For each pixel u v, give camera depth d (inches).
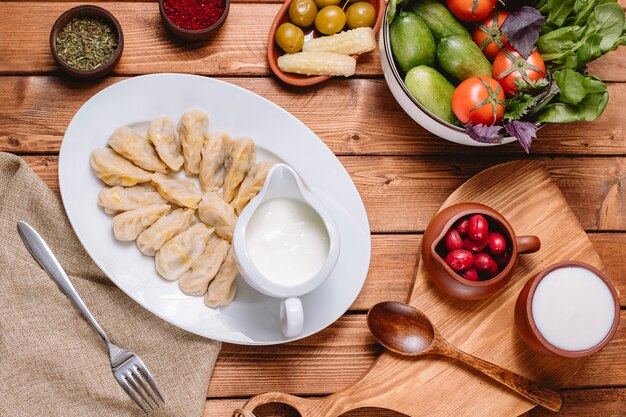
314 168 34.2
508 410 34.0
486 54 34.0
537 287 32.6
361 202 33.9
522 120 33.2
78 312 33.6
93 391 33.3
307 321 33.5
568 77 32.3
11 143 34.6
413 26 32.7
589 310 32.5
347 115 35.9
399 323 33.7
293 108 35.7
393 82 33.7
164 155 33.6
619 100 36.8
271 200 32.1
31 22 35.2
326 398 33.5
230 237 33.7
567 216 35.2
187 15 35.0
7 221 33.5
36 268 33.4
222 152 34.1
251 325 33.5
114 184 33.4
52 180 34.6
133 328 33.9
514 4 33.7
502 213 35.0
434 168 36.0
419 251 34.5
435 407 33.9
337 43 34.6
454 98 32.6
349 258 33.8
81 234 33.0
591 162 36.7
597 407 35.6
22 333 33.0
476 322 34.4
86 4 35.4
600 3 33.2
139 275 33.5
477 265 32.4
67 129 32.8
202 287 33.2
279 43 34.7
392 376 33.9
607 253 36.4
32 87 34.8
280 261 31.8
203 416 34.2
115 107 33.4
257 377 34.5
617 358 35.8
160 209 33.5
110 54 34.8
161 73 34.0
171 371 33.9
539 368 34.4
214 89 33.8
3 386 32.8
